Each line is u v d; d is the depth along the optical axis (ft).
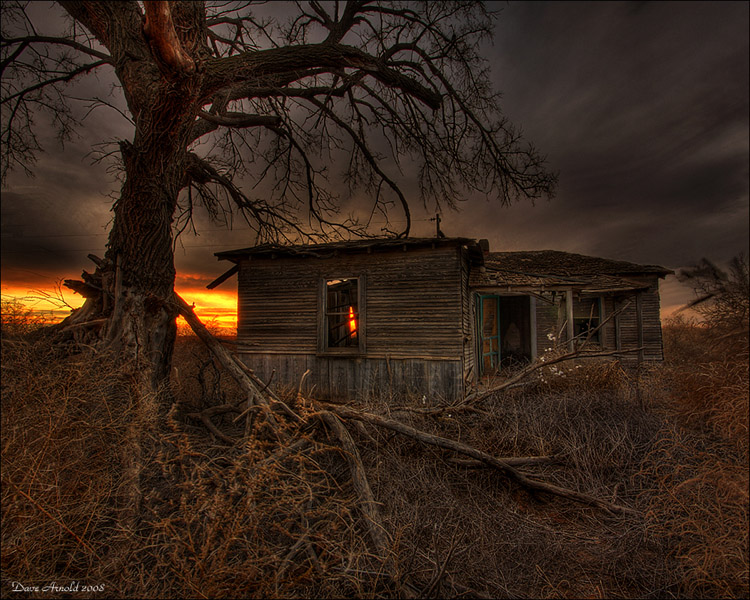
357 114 25.91
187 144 16.88
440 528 9.42
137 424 9.57
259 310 28.76
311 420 13.66
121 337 13.82
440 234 28.91
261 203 25.66
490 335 41.14
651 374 17.04
